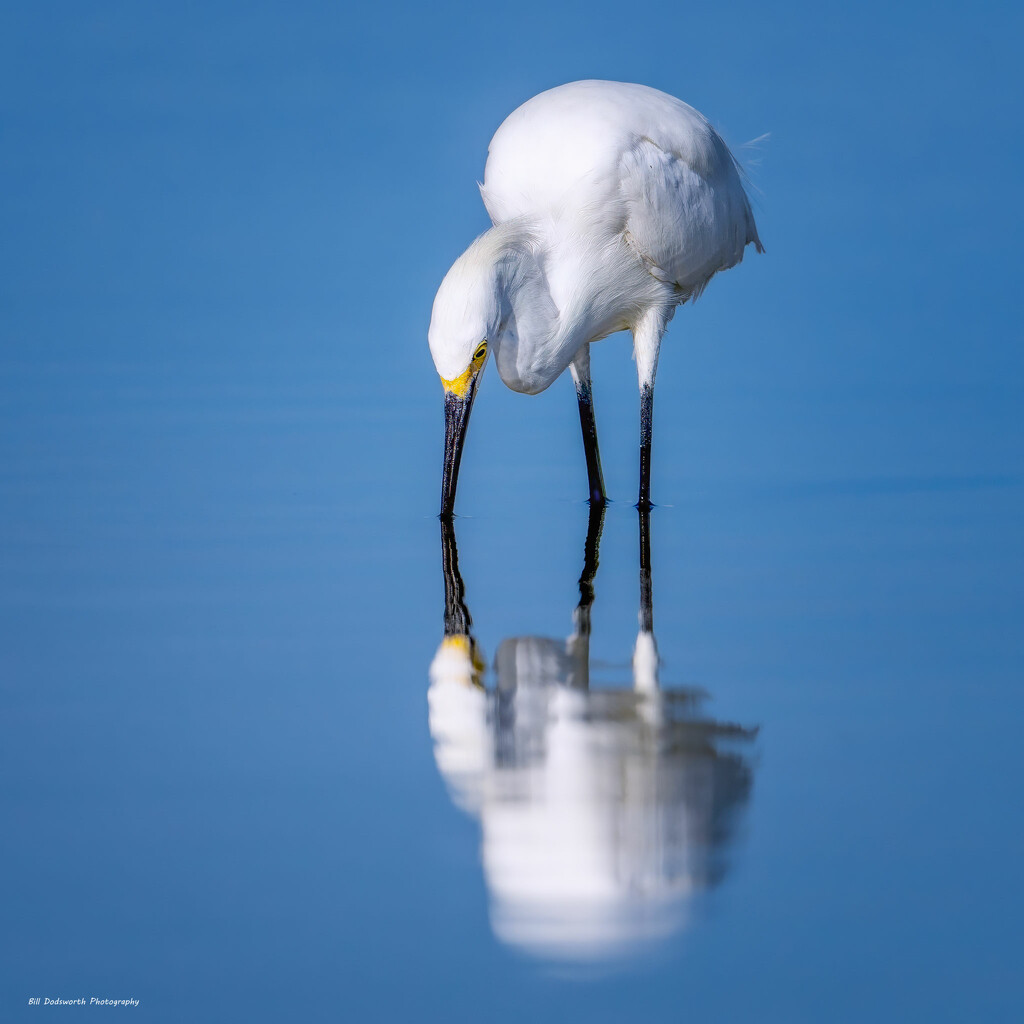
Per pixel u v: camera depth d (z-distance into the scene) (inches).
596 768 353.4
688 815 325.1
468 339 601.3
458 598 517.0
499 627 480.1
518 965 268.1
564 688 413.4
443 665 437.4
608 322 684.7
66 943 275.1
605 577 547.8
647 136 668.1
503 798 333.4
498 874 299.4
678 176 672.4
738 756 358.3
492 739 371.6
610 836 316.8
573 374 705.6
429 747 368.2
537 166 662.5
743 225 743.7
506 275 618.8
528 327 631.8
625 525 639.8
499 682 419.5
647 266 683.4
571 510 671.8
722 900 289.6
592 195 648.4
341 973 266.2
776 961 269.3
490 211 697.6
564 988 261.6
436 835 316.8
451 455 624.4
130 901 289.6
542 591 528.1
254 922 282.2
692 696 405.4
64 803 332.8
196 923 281.1
